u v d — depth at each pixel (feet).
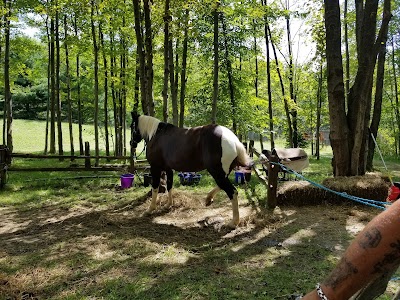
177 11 19.97
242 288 9.04
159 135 16.15
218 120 33.96
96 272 10.06
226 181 14.02
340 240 12.70
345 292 1.68
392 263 1.58
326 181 18.79
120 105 41.52
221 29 31.68
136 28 20.20
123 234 13.43
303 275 9.76
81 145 40.63
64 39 33.55
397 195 4.19
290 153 19.43
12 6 29.40
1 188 22.47
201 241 12.73
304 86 51.29
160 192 20.03
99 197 20.29
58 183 24.63
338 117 20.07
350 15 34.65
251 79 40.73
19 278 9.59
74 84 42.50
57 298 8.63
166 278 9.63
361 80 19.94
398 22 40.57
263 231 13.74
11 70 37.04
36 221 15.60
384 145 60.75
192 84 37.83
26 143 60.23
